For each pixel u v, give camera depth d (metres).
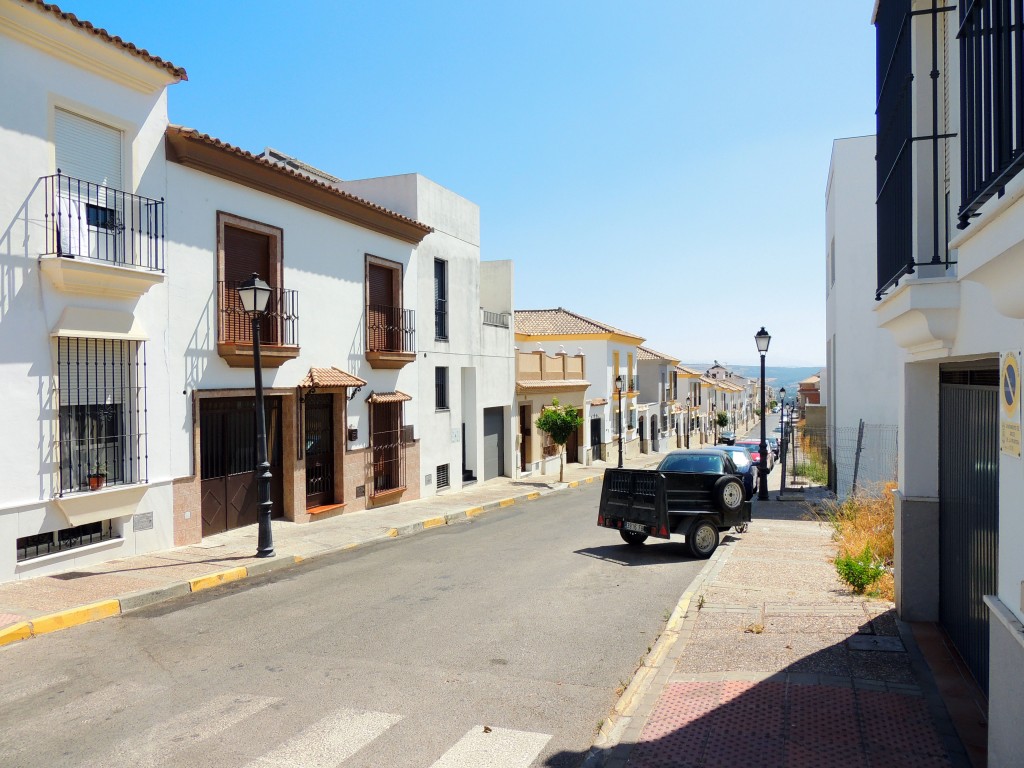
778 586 9.07
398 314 18.64
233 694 5.95
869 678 5.71
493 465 25.83
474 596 9.30
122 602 8.57
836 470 21.31
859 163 21.48
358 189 20.31
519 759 4.84
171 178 11.72
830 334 25.52
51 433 9.57
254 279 11.16
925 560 6.97
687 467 15.21
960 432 6.12
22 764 4.75
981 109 3.50
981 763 4.36
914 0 5.97
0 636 7.26
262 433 11.41
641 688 5.96
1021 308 3.36
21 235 9.20
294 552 11.95
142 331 10.95
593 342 38.00
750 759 4.53
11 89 9.09
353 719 5.47
